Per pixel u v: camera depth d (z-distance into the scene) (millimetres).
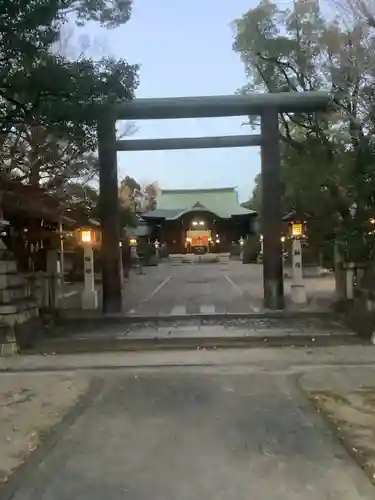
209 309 15688
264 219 15695
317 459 5031
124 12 9992
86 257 16516
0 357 10688
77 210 23312
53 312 14609
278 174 15688
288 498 4227
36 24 9109
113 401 7246
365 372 8688
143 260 50156
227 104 15336
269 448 5340
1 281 11633
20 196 17234
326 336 11820
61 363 10023
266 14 16719
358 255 15266
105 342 11805
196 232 65375
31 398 7371
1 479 4613
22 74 9656
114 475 4742
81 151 15508
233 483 4531
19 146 17828
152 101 15273
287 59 17047
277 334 11984
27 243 21188
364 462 4836
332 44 14070
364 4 13273
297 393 7488
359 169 13750
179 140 16047
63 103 10125
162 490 4418
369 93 13484
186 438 5684
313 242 18000
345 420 6062
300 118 17375
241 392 7637
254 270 39625
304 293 16562
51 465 4988
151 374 8953
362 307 12250
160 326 13500
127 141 15945
